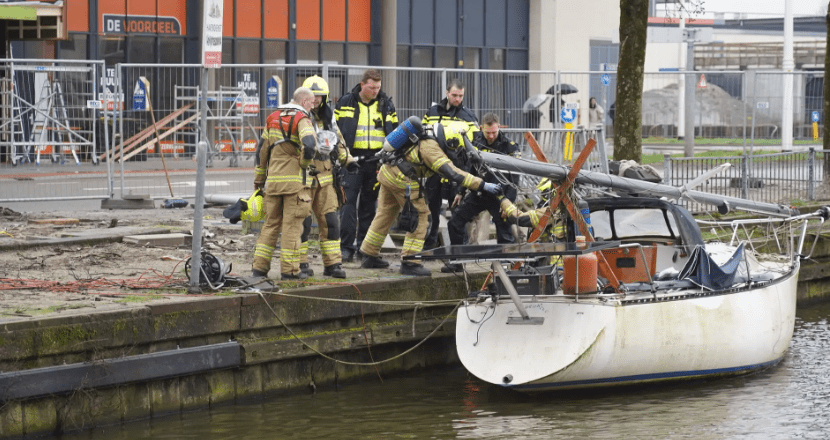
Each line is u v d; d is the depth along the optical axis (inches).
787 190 1237.1
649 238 781.3
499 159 730.2
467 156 738.8
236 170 1358.3
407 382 740.0
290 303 700.0
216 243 932.6
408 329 757.9
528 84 1441.9
